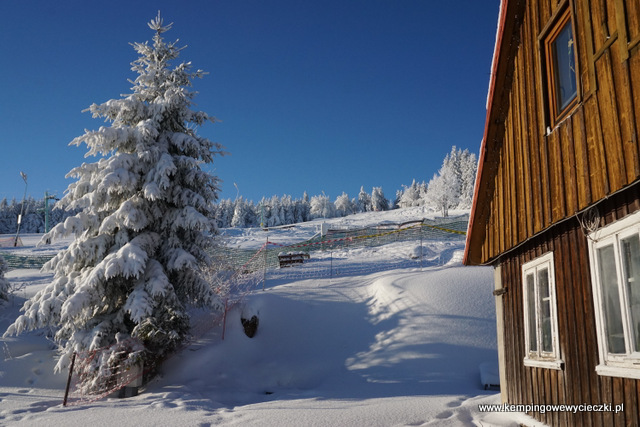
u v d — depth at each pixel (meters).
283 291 21.59
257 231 64.44
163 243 15.77
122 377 12.85
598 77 4.93
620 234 4.69
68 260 14.62
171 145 16.44
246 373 15.64
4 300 20.23
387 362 15.76
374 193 151.88
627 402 4.55
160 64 17.25
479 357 15.80
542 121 6.46
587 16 5.18
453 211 85.38
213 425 8.70
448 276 21.36
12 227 114.00
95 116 16.05
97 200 14.78
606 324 4.99
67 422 8.95
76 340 13.55
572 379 5.70
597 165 4.89
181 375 14.45
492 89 8.02
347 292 21.84
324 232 44.84
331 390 13.56
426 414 8.22
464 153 116.12
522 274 7.56
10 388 12.96
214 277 20.31
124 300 15.03
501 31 7.56
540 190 6.43
